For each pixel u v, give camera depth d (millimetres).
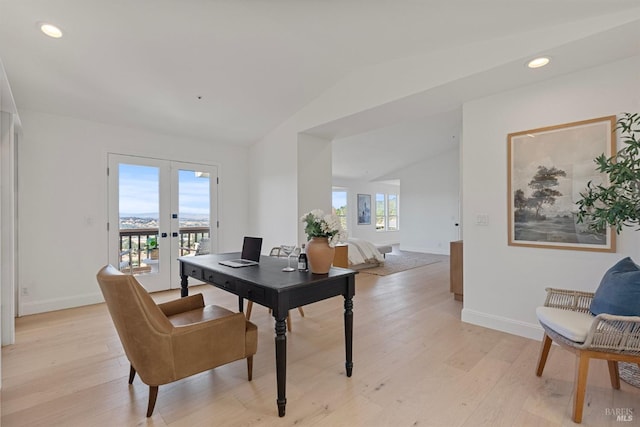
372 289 4637
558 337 1872
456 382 2100
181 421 1728
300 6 2207
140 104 3713
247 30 2557
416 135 6527
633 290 1766
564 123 2607
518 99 2852
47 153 3594
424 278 5391
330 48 2869
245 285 2012
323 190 4773
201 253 4891
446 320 3301
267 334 2943
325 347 2654
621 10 1954
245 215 5414
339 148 7012
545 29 2236
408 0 2053
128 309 1620
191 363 1809
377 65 3258
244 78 3408
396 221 12141
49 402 1892
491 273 3053
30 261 3480
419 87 2936
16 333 2938
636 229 2246
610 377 2020
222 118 4312
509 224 2928
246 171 5426
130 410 1821
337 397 1942
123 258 4152
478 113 3100
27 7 2219
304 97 3965
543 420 1717
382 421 1718
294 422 1716
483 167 3082
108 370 2271
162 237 4488
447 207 8445
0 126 2590
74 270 3766
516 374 2197
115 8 2256
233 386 2070
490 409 1815
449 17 2217
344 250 5414
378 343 2725
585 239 2525
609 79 2406
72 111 3648
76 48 2703
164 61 2982
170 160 4582
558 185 2645
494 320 3031
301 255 2254
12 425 1686
